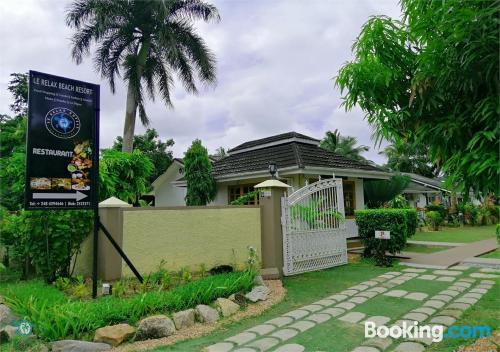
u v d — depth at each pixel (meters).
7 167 8.82
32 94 5.75
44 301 4.89
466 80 2.97
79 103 6.23
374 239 10.74
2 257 8.64
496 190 2.96
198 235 8.23
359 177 15.12
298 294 6.86
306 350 4.16
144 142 28.61
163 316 4.86
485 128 2.91
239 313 5.61
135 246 7.41
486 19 2.67
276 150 15.59
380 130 3.61
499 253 11.67
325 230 9.73
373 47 3.56
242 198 12.88
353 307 5.88
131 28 19.06
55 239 6.69
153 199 26.78
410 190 29.20
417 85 3.18
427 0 3.14
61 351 4.07
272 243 8.70
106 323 4.71
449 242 14.91
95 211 6.21
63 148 5.99
